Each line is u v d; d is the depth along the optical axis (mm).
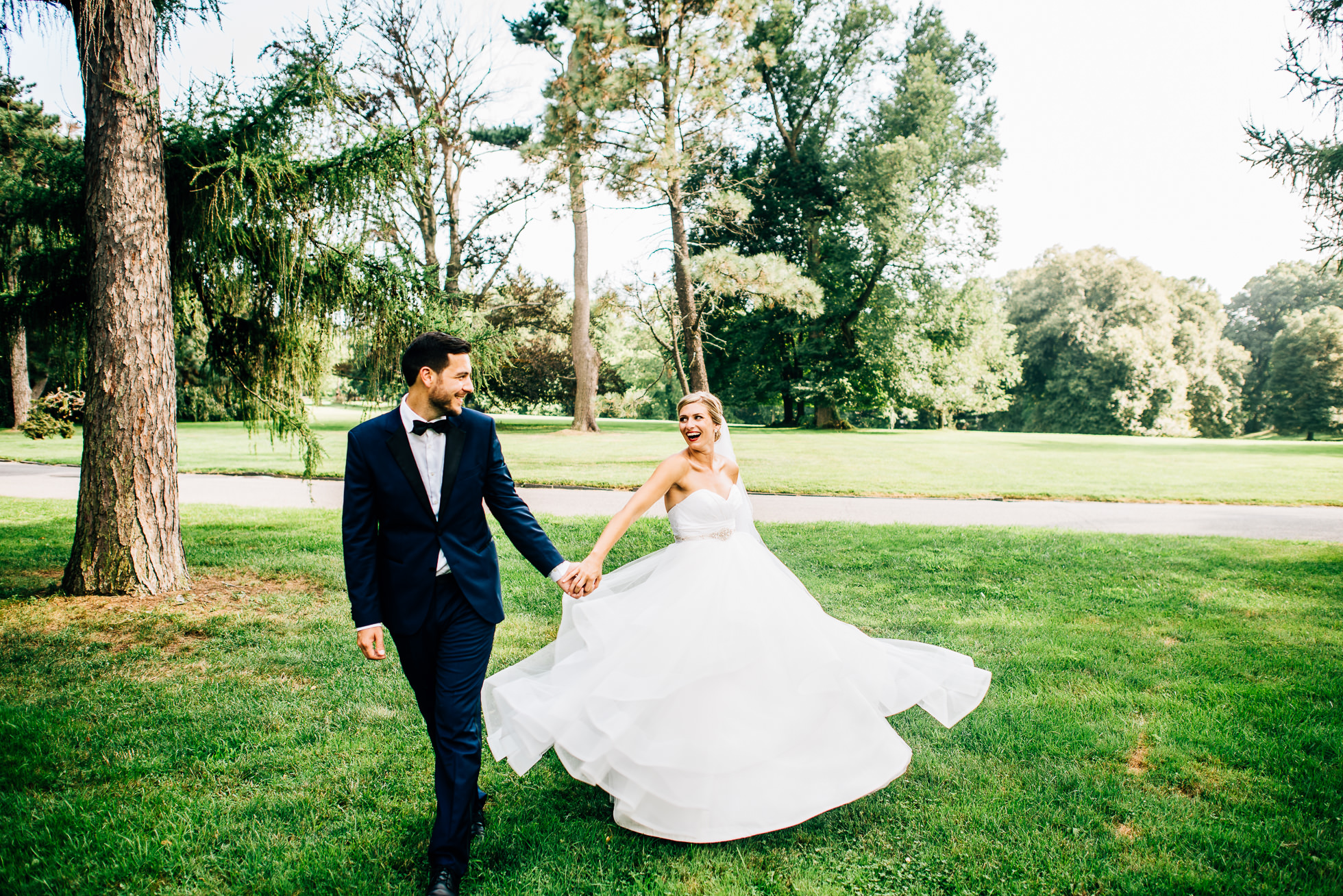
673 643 2850
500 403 38781
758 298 15461
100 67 5582
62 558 7645
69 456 20328
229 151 6422
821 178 33969
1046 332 54656
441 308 7613
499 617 2705
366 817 2932
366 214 6910
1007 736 3590
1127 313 52719
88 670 4555
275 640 5105
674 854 2691
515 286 35250
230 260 6922
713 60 12219
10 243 6617
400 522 2592
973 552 8062
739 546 3193
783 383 38531
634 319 16094
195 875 2600
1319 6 7105
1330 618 5602
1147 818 2893
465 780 2496
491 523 10289
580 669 2988
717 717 2770
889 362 34625
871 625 5438
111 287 5789
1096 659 4676
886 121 31328
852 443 27375
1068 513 11711
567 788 3193
